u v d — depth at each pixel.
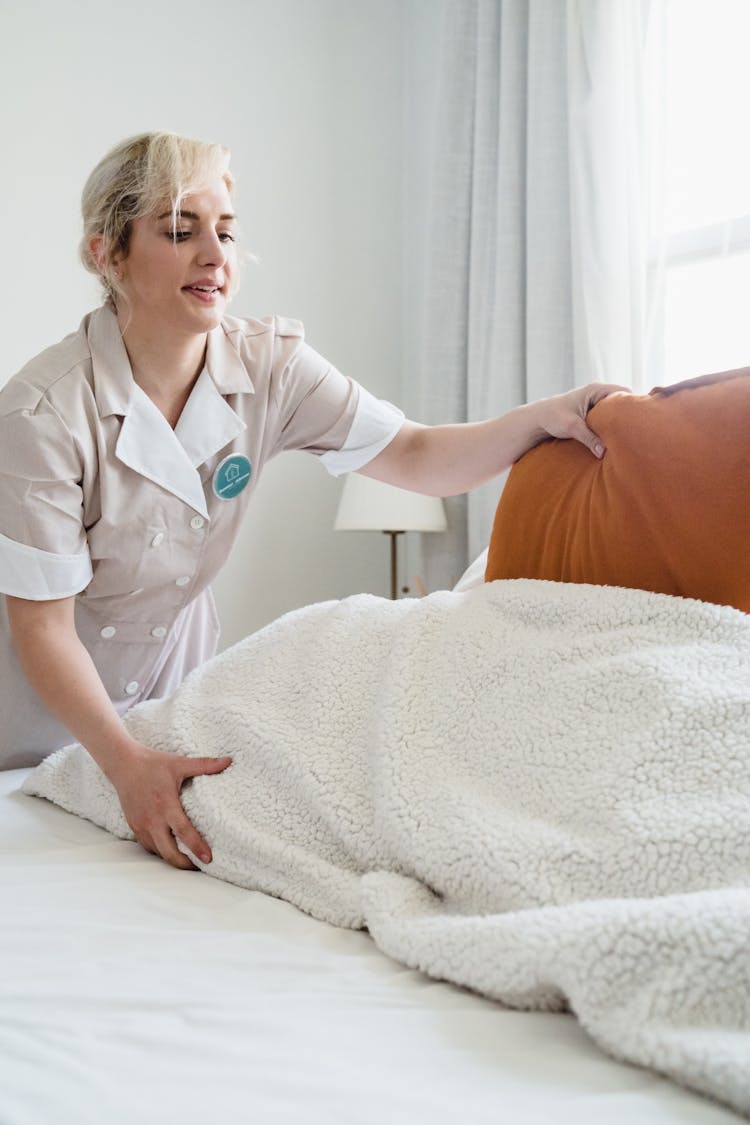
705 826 0.72
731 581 0.95
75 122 2.99
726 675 0.82
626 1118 0.54
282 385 1.45
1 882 0.97
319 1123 0.54
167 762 1.07
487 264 2.86
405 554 3.49
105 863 1.03
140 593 1.42
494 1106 0.55
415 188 3.44
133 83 3.06
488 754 0.89
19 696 1.47
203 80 3.15
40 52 2.94
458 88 2.96
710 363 2.39
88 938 0.82
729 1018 0.60
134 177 1.24
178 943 0.81
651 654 0.86
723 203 2.35
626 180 2.47
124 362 1.29
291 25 3.28
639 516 1.02
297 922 0.86
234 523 1.48
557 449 1.20
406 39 3.45
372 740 0.96
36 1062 0.61
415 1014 0.68
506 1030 0.65
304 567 3.37
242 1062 0.61
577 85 2.51
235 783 1.04
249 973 0.76
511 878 0.76
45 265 2.98
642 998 0.61
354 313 3.43
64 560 1.22
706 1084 0.56
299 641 1.17
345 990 0.72
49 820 1.21
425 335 3.04
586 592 0.98
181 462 1.34
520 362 2.77
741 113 2.30
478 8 2.87
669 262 2.48
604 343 2.49
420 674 1.00
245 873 0.97
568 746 0.84
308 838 0.96
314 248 3.35
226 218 1.29
